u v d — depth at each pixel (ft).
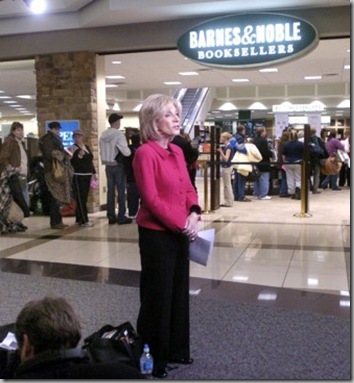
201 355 9.37
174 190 8.52
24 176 22.35
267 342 9.89
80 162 23.12
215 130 27.78
